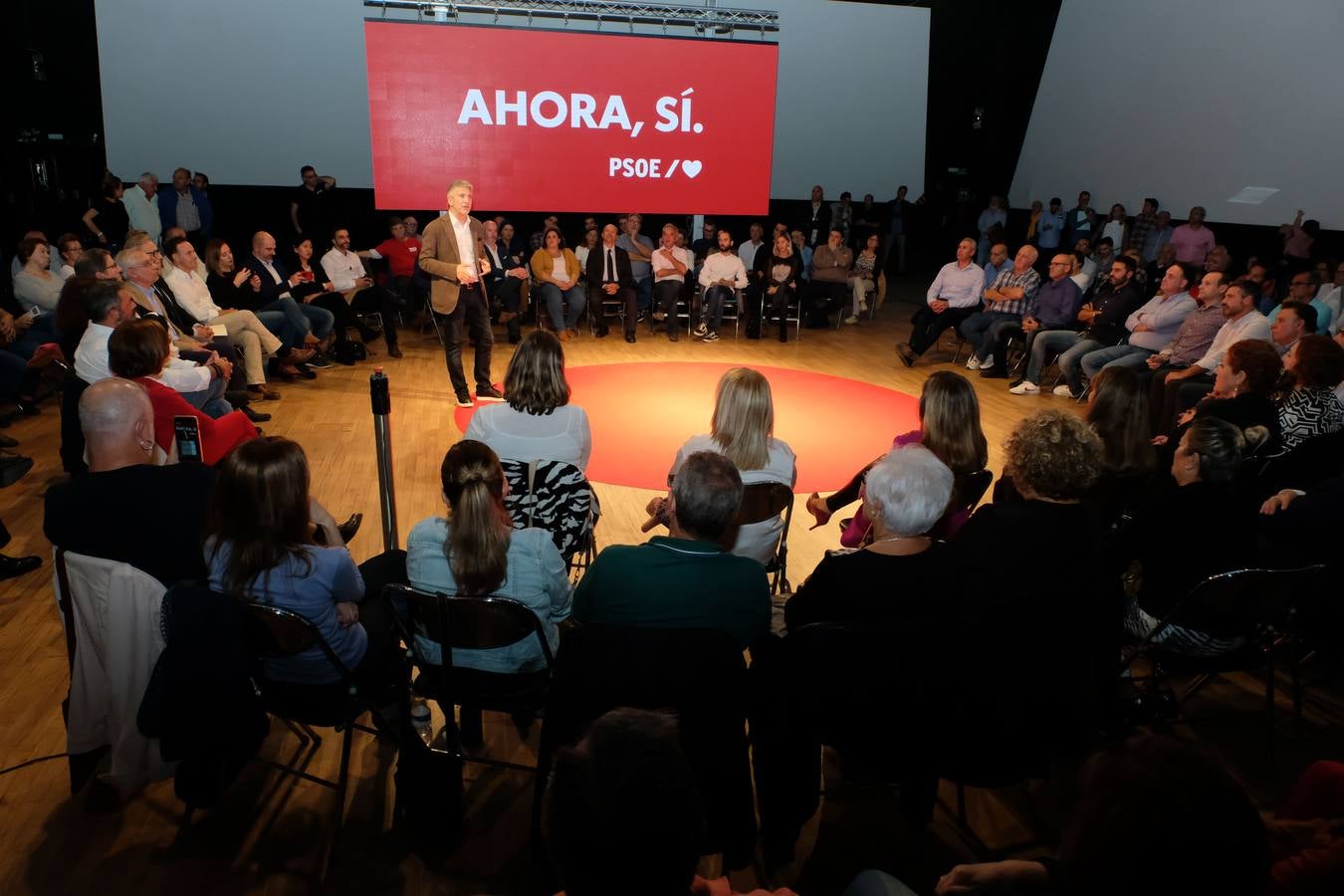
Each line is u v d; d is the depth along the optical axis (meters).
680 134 6.88
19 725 2.64
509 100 6.55
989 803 2.47
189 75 10.05
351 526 3.68
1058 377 7.60
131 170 10.23
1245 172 10.43
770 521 2.84
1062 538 2.19
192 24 9.90
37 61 9.65
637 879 0.85
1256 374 3.94
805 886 2.16
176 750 2.02
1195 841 0.85
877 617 2.01
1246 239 10.50
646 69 6.71
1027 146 14.13
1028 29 13.49
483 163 6.61
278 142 10.57
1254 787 2.53
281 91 10.38
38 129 9.90
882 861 2.25
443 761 2.20
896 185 12.89
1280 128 9.95
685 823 0.86
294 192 10.99
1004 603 2.01
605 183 6.92
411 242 8.93
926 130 13.56
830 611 2.06
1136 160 11.97
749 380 2.81
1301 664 3.17
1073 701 2.11
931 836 2.34
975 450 2.86
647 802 0.85
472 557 2.07
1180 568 2.52
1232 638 2.48
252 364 6.04
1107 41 12.23
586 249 9.22
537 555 2.17
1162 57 11.38
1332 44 9.30
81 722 2.19
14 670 2.91
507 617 2.04
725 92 6.86
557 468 2.82
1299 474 3.68
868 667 1.98
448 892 2.10
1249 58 10.20
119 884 2.09
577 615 2.06
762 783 2.09
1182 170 11.27
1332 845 1.25
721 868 2.21
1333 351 3.79
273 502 2.01
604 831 0.85
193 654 1.97
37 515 4.12
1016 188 14.51
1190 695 2.79
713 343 8.74
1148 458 3.08
